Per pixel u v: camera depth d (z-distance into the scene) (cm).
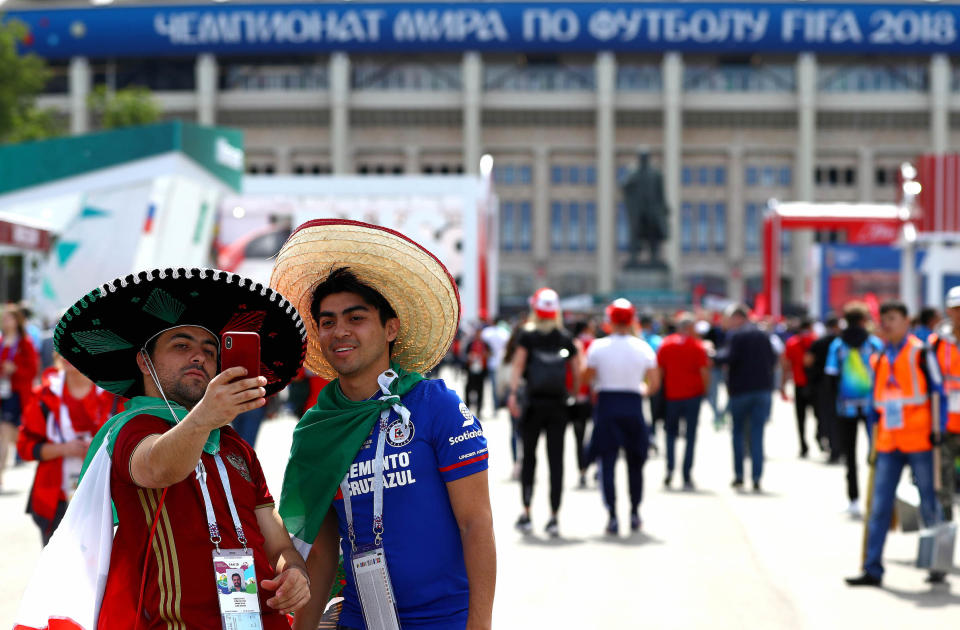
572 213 10056
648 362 970
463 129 10038
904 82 10081
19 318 1276
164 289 281
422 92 9944
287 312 294
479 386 2280
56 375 628
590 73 9969
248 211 3853
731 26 9488
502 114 10006
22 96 5559
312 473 314
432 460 312
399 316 336
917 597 715
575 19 9469
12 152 2667
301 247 328
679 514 1065
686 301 7006
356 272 327
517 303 9969
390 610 307
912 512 769
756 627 637
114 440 277
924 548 754
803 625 641
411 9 9506
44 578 274
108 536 277
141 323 289
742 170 10075
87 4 9631
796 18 9481
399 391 318
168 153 2591
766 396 1225
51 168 2644
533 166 10056
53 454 613
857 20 9488
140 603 271
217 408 256
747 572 793
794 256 9750
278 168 10150
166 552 273
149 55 9725
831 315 1527
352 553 314
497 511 1087
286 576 290
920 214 2898
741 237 10050
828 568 808
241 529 282
